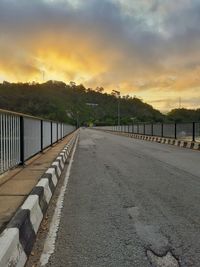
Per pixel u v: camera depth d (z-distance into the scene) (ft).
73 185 29.96
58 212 20.88
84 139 126.21
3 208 18.13
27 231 15.01
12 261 11.87
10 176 28.66
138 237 16.34
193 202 23.32
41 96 490.90
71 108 565.12
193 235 16.60
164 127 108.58
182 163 46.21
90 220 19.15
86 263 13.41
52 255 14.21
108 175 35.58
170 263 13.41
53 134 73.15
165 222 18.71
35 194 19.52
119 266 13.14
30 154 38.99
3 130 26.81
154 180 32.27
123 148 76.43
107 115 534.37
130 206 22.25
